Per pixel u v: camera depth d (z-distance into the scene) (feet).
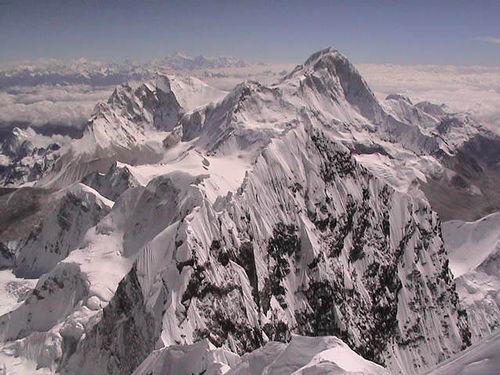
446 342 529.45
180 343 313.12
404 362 484.74
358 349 445.78
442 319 545.85
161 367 251.80
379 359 462.60
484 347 124.47
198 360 239.30
